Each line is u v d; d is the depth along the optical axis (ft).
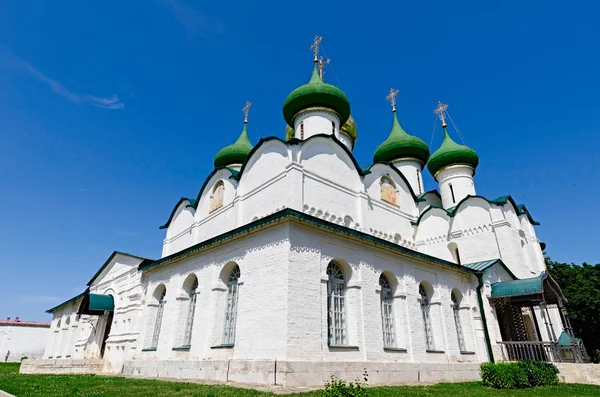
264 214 58.08
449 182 88.53
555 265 102.68
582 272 95.35
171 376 51.19
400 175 78.38
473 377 57.11
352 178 66.28
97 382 43.55
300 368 36.99
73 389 35.50
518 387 46.01
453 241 78.18
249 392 32.35
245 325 42.96
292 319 38.60
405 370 47.67
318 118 76.18
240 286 45.80
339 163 64.85
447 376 53.31
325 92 76.23
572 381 52.60
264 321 40.68
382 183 74.02
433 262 58.70
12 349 153.69
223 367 43.11
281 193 56.18
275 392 32.19
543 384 49.21
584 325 88.07
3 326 154.40
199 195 76.79
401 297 52.90
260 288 42.70
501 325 69.82
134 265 77.66
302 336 38.88
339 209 61.00
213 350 47.11
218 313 49.49
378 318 47.91
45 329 163.53
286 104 79.25
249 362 40.16
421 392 37.78
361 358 43.83
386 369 45.29
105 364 70.95
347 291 47.01
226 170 71.46
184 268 59.26
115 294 82.02
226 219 66.49
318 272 43.09
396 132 98.17
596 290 85.56
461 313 63.00
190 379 46.62
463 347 60.49
